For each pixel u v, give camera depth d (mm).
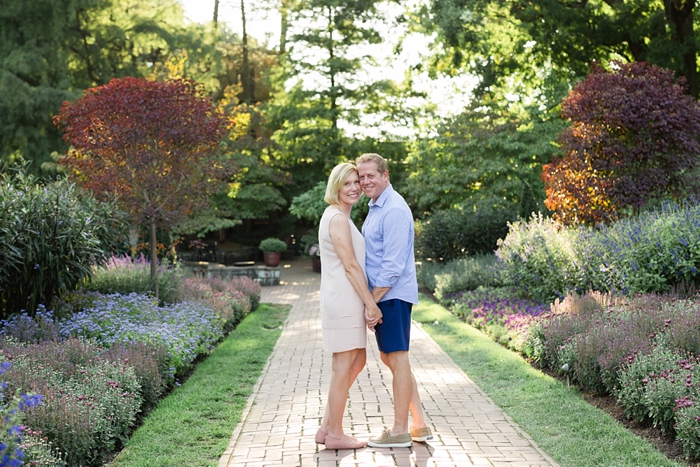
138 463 4402
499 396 6086
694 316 6086
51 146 23922
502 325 9531
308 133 27750
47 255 7730
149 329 7531
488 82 19359
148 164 10367
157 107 10117
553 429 5023
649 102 10898
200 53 28422
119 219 10133
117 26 26141
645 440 4691
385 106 28109
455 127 21125
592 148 11406
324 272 4344
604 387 5953
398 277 4215
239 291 13789
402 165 28484
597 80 11578
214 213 25594
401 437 4406
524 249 10914
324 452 4379
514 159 20641
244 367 7805
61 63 24703
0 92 22875
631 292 8422
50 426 4219
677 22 15711
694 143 11070
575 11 16328
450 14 17094
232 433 5090
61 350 5902
